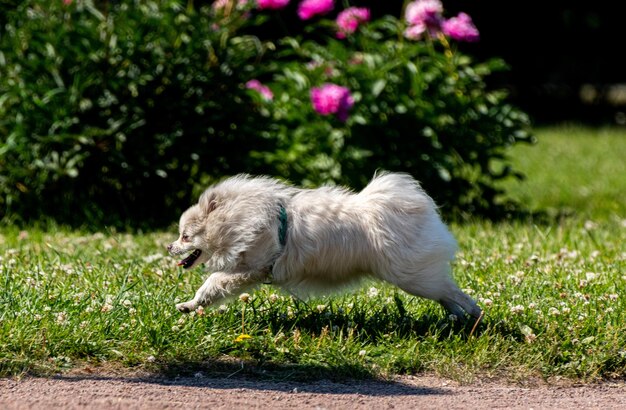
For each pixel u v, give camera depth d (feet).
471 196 46.44
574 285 28.32
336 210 23.79
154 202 43.11
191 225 24.23
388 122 44.29
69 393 20.44
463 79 45.91
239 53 43.68
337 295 25.68
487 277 29.22
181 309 24.39
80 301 24.80
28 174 40.78
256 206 23.71
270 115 44.55
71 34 40.91
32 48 40.88
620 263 32.12
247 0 44.55
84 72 40.65
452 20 45.42
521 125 46.85
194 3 54.70
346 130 43.75
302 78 45.09
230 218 23.73
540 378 22.90
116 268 29.43
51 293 25.81
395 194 23.76
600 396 21.89
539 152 78.33
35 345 22.39
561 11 107.76
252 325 24.61
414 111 44.09
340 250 23.56
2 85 40.75
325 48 47.34
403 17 50.52
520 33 108.68
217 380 21.89
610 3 108.88
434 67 45.68
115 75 41.06
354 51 47.11
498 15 105.19
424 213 23.79
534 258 31.50
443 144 44.98
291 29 75.97
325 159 43.65
